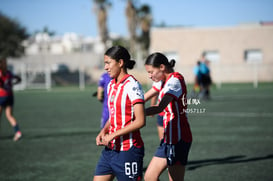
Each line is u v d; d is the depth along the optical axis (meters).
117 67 4.09
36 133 11.53
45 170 7.15
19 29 46.31
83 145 9.56
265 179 6.36
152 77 4.84
